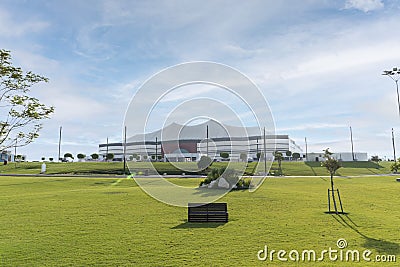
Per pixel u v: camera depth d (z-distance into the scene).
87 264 7.32
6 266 7.21
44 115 8.80
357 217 12.32
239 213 13.20
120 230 10.41
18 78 8.37
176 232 10.11
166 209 14.34
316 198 17.75
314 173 41.12
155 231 10.27
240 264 7.26
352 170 47.19
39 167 47.72
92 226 11.02
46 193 20.61
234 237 9.49
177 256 7.81
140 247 8.55
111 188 23.73
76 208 14.67
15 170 45.03
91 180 30.59
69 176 36.31
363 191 21.66
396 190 22.23
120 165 46.62
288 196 18.39
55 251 8.26
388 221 11.66
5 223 11.55
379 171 47.38
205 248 8.44
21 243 8.99
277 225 10.98
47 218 12.41
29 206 15.32
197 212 11.71
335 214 12.94
